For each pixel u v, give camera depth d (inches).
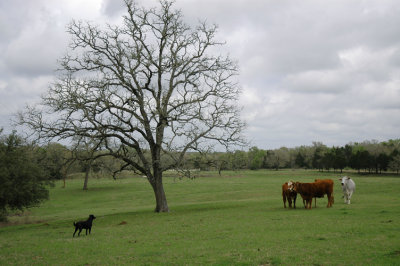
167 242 555.5
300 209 913.5
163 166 1087.6
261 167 6235.2
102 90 982.4
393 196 1270.9
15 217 1467.8
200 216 911.0
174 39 1128.2
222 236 578.2
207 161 1101.1
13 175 1049.5
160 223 823.7
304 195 913.5
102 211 1440.7
